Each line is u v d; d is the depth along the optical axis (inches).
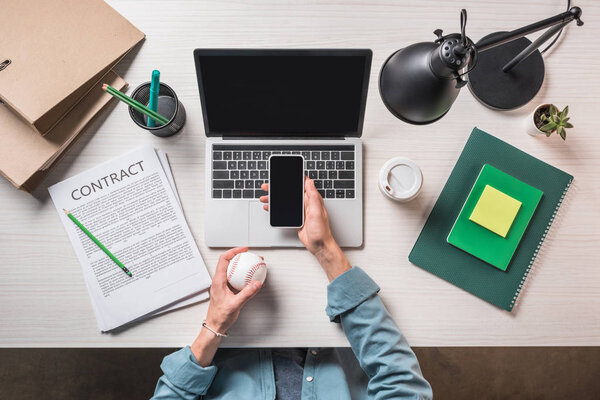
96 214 32.9
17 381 55.3
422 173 34.1
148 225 33.0
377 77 34.3
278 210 31.7
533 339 33.2
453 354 56.9
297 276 33.0
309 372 35.3
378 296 32.1
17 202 33.0
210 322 30.9
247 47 34.0
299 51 28.1
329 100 30.3
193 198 33.6
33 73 30.5
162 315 32.8
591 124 34.3
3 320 32.4
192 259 32.9
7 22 30.9
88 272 32.5
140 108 30.0
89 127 33.4
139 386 55.4
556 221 33.9
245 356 35.9
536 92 33.5
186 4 33.9
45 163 31.5
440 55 21.6
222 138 32.6
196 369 31.1
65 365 55.4
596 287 33.5
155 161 33.3
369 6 34.2
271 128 31.8
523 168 33.9
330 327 32.8
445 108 25.0
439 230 33.5
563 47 34.4
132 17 33.7
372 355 30.9
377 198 33.7
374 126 34.0
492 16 34.2
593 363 57.0
